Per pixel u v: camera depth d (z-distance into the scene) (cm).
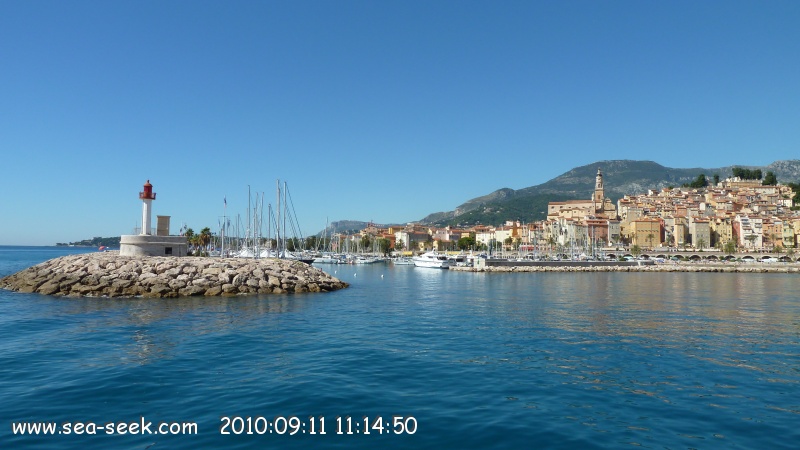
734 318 3919
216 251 13812
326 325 3488
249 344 2717
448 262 15812
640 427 1453
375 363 2258
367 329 3300
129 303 4828
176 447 1299
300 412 1573
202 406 1623
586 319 3844
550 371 2109
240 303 4922
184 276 5850
